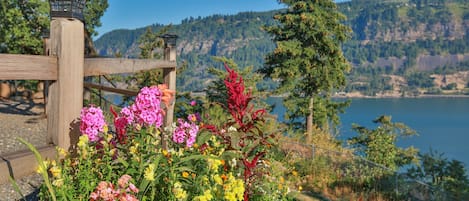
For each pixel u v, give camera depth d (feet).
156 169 10.24
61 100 9.91
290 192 21.21
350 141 80.89
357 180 30.83
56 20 9.82
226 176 12.67
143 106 11.73
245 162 14.20
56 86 9.92
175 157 11.48
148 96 11.73
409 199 26.89
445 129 643.04
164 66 21.71
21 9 74.90
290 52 79.87
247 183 14.92
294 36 85.51
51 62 9.57
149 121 11.75
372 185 29.73
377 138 63.16
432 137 562.25
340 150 56.18
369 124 601.62
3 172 8.44
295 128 86.38
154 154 10.84
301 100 86.07
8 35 71.56
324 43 81.97
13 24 72.23
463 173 30.55
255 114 14.39
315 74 83.10
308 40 84.43
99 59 12.75
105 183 8.68
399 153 68.85
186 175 10.74
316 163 33.22
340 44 88.02
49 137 10.11
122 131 11.80
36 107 33.32
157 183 10.01
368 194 27.99
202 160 11.76
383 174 29.84
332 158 34.58
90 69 12.10
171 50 23.32
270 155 25.57
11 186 11.85
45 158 9.61
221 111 35.96
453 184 29.12
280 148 34.76
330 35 84.94
